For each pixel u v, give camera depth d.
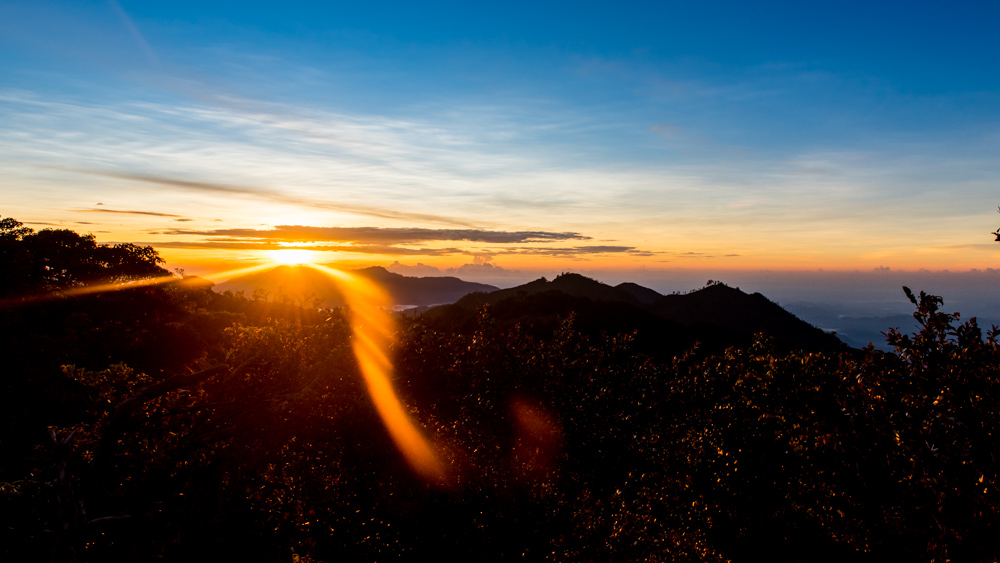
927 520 5.40
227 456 6.61
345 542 7.24
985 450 4.88
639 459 8.53
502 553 7.33
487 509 7.71
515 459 8.14
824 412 6.99
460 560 7.47
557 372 9.05
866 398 5.91
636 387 9.35
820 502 7.42
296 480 7.25
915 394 5.62
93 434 6.43
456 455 8.19
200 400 7.48
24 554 4.77
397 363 8.34
